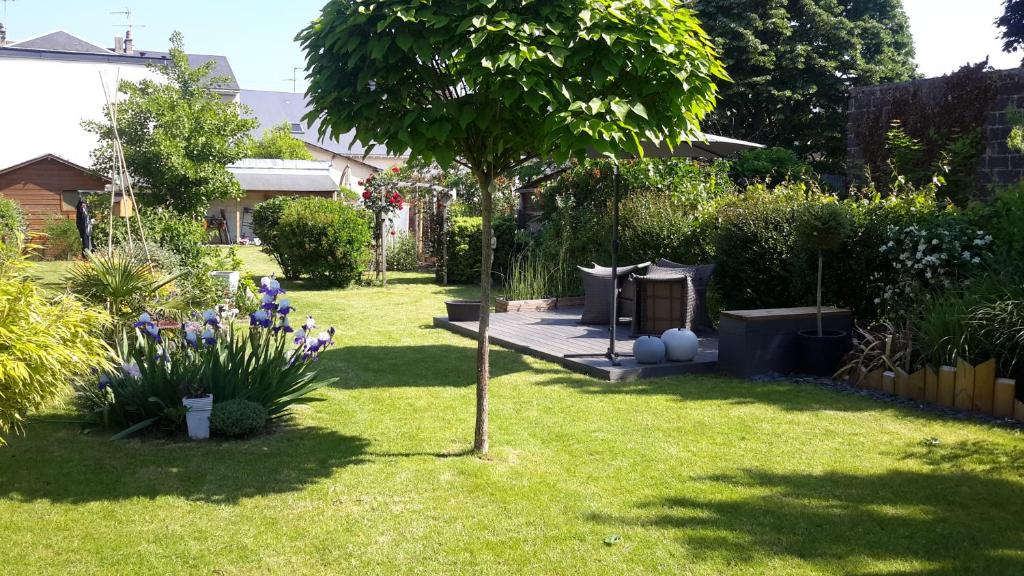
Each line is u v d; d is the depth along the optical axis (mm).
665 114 4105
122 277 7035
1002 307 5672
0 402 4391
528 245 14352
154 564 3213
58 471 4301
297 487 4102
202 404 4906
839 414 5605
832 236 6699
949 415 5570
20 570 3139
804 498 3961
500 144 4020
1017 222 6266
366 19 3715
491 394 6254
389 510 3795
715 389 6410
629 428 5246
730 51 24281
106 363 4934
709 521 3668
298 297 12875
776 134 26125
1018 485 4141
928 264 6645
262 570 3174
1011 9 22328
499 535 3516
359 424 5348
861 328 7484
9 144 26156
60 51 26719
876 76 25281
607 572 3170
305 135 51219
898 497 3975
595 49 3795
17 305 4473
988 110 11836
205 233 13734
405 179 17484
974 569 3195
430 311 11336
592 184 13117
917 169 12484
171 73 17500
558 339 8656
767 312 7062
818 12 24859
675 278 8602
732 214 8938
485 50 3621
